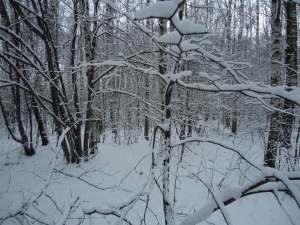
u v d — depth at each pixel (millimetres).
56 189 4832
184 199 4801
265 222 4125
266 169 1229
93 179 5266
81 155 6109
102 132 9656
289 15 5703
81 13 5066
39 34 4895
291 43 5664
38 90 7762
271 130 5828
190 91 6867
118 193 4770
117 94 10023
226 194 1345
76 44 6188
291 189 1087
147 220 4055
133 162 6473
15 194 4605
